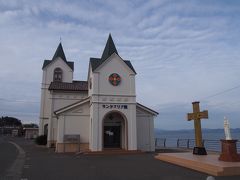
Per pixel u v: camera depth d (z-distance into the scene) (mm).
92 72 27422
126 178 12312
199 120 18750
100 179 12086
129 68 28125
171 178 12188
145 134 28969
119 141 27734
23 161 18984
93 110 26297
